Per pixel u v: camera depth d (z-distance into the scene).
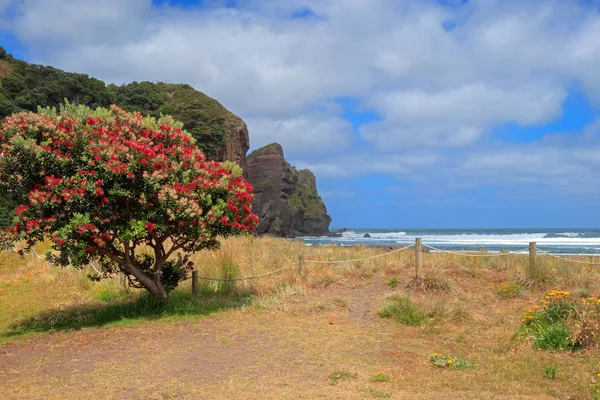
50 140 9.05
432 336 8.41
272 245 19.41
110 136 9.41
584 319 7.41
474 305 10.43
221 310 10.40
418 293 11.29
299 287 11.91
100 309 10.98
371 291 11.73
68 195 8.59
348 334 8.51
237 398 5.58
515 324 8.97
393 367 6.72
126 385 6.18
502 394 5.58
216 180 10.27
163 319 9.73
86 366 7.15
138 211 9.69
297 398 5.50
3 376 6.82
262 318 9.66
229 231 10.52
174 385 6.13
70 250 9.01
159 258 10.67
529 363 6.71
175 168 9.72
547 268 12.05
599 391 5.49
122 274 13.04
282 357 7.27
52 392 5.98
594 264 12.80
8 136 9.19
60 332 9.40
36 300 12.32
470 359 7.04
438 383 5.96
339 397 5.52
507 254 13.62
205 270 13.31
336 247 21.27
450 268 13.05
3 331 9.81
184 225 9.75
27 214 8.91
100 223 9.12
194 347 7.92
